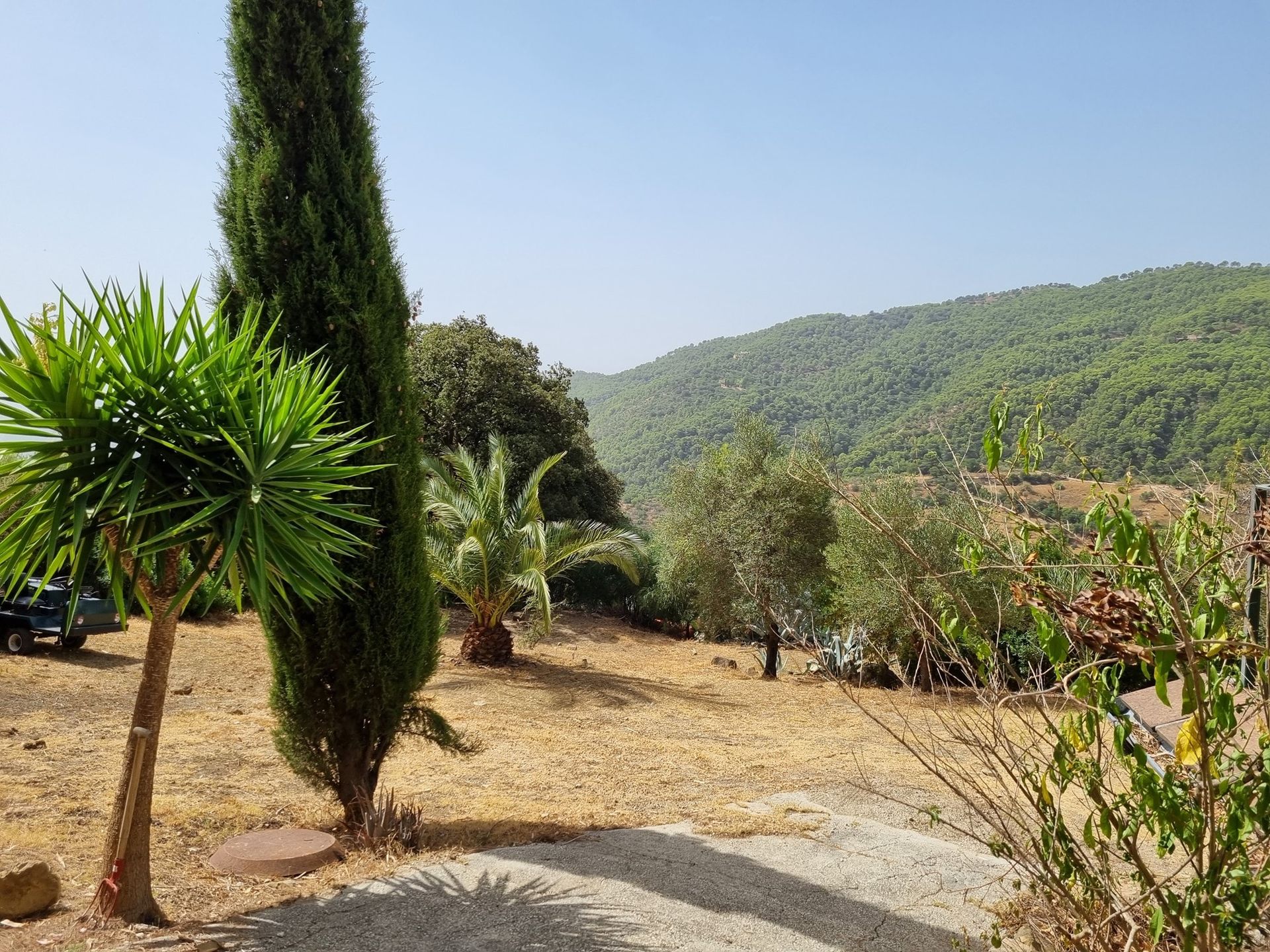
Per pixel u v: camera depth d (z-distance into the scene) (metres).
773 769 9.94
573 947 4.62
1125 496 3.02
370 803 6.52
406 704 7.09
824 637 18.91
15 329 4.08
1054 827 3.43
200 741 9.30
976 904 5.64
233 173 6.74
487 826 6.94
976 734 3.81
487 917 4.96
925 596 14.14
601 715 13.54
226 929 4.60
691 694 16.27
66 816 6.41
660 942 4.77
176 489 4.36
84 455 4.20
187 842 6.13
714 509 19.78
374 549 6.65
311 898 5.15
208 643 15.83
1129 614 2.77
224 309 6.65
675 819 7.46
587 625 25.80
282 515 4.63
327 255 6.54
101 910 4.55
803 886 5.86
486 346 27.75
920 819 7.81
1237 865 3.10
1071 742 3.35
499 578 17.30
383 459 6.68
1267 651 2.84
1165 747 4.66
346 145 6.83
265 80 6.63
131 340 4.36
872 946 4.93
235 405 4.39
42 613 12.80
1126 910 3.29
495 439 18.77
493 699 13.95
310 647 6.60
